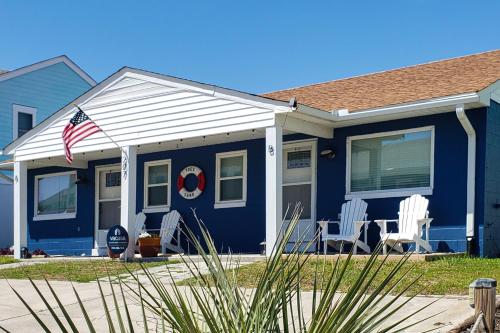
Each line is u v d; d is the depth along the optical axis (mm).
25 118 20688
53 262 11906
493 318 4262
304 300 6102
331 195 11859
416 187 10867
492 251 10156
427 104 10062
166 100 11938
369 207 11336
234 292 2643
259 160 12938
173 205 14211
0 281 9516
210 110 11305
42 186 17094
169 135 11844
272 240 10219
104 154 15047
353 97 12195
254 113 10727
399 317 5383
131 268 9945
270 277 2471
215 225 13445
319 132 11508
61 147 13641
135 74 12375
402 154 11078
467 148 10266
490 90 10031
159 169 14656
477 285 4293
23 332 6066
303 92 14484
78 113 12453
